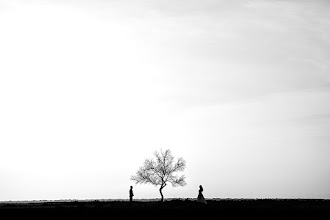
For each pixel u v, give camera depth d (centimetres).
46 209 5838
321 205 7275
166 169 9069
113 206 6719
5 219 4378
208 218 4462
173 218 4444
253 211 5366
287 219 4366
